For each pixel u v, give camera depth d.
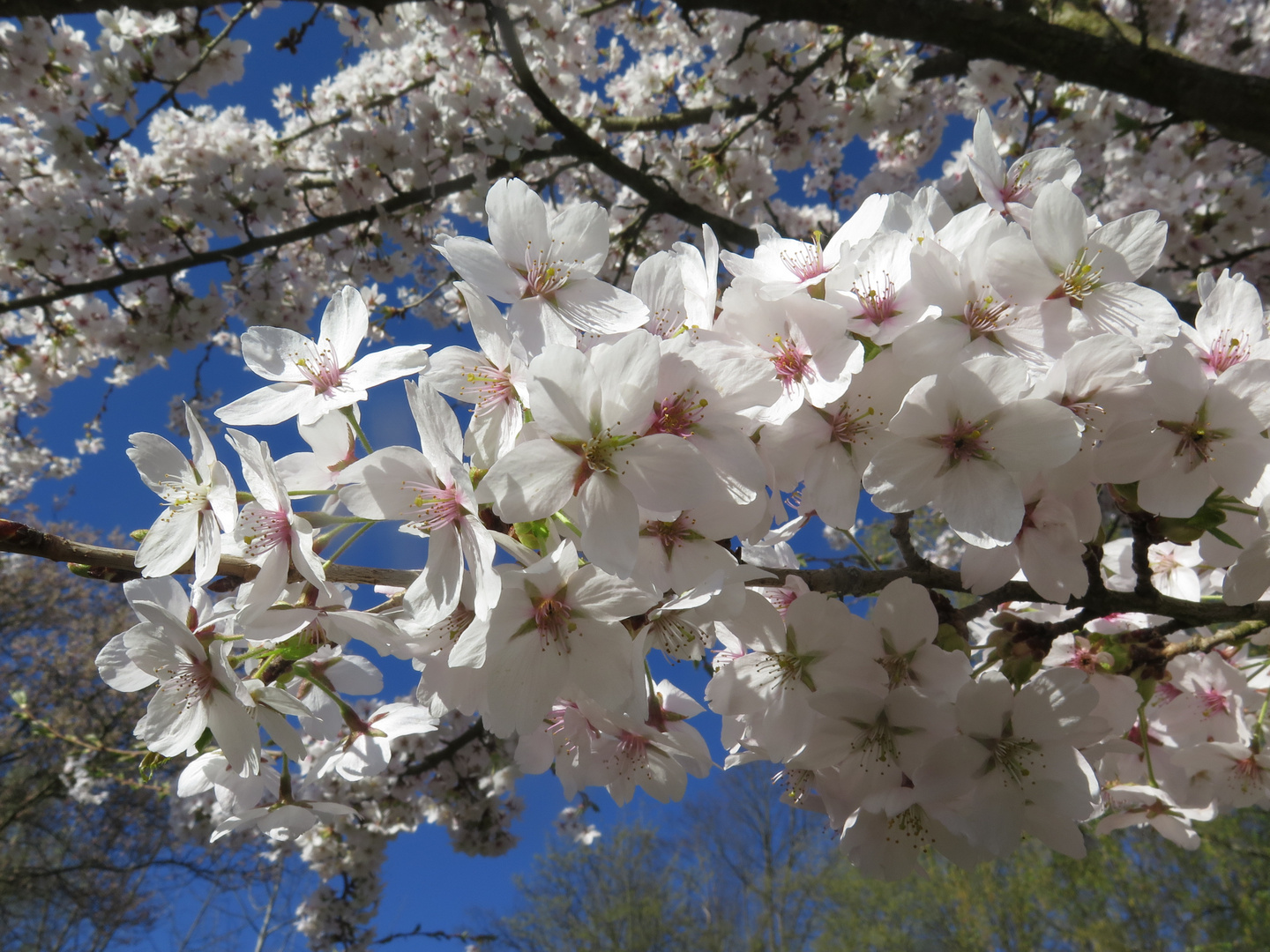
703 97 0.80
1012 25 0.45
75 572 0.18
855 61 0.70
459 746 0.73
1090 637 0.23
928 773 0.20
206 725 0.19
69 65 0.62
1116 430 0.19
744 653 0.23
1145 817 0.25
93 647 1.67
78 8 0.47
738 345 0.19
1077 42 0.44
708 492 0.17
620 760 0.22
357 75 0.83
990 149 0.24
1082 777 0.20
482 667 0.18
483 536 0.17
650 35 0.87
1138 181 0.68
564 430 0.16
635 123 0.74
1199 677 0.25
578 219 0.20
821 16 0.46
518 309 0.19
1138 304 0.19
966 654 0.20
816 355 0.18
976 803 0.20
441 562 0.17
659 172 0.76
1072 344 0.19
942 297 0.19
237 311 0.74
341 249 0.78
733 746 0.21
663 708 0.23
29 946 1.64
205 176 0.68
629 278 0.85
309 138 0.83
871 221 0.20
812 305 0.18
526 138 0.66
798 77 0.58
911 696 0.20
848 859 0.21
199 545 0.19
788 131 0.72
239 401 0.20
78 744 0.56
